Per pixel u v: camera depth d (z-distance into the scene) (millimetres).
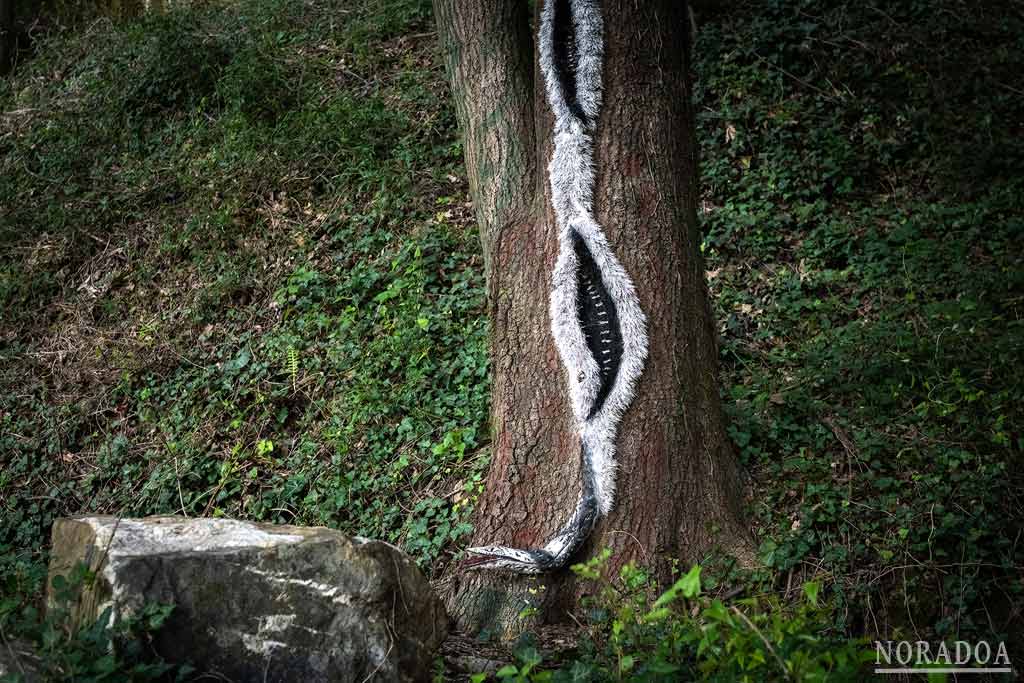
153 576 3195
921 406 5086
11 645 3088
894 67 8055
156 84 9758
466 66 5180
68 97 10297
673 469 4320
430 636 3719
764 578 4148
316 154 8367
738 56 8539
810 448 5098
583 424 4379
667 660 3412
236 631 3236
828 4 8898
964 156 7109
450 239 7203
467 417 5750
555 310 4527
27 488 6402
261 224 7883
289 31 10461
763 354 5922
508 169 4953
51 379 7191
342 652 3262
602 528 4297
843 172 7309
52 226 8477
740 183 7410
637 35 4625
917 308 5969
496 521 4523
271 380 6500
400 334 6395
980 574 4195
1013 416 4848
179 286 7609
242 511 5711
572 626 4246
